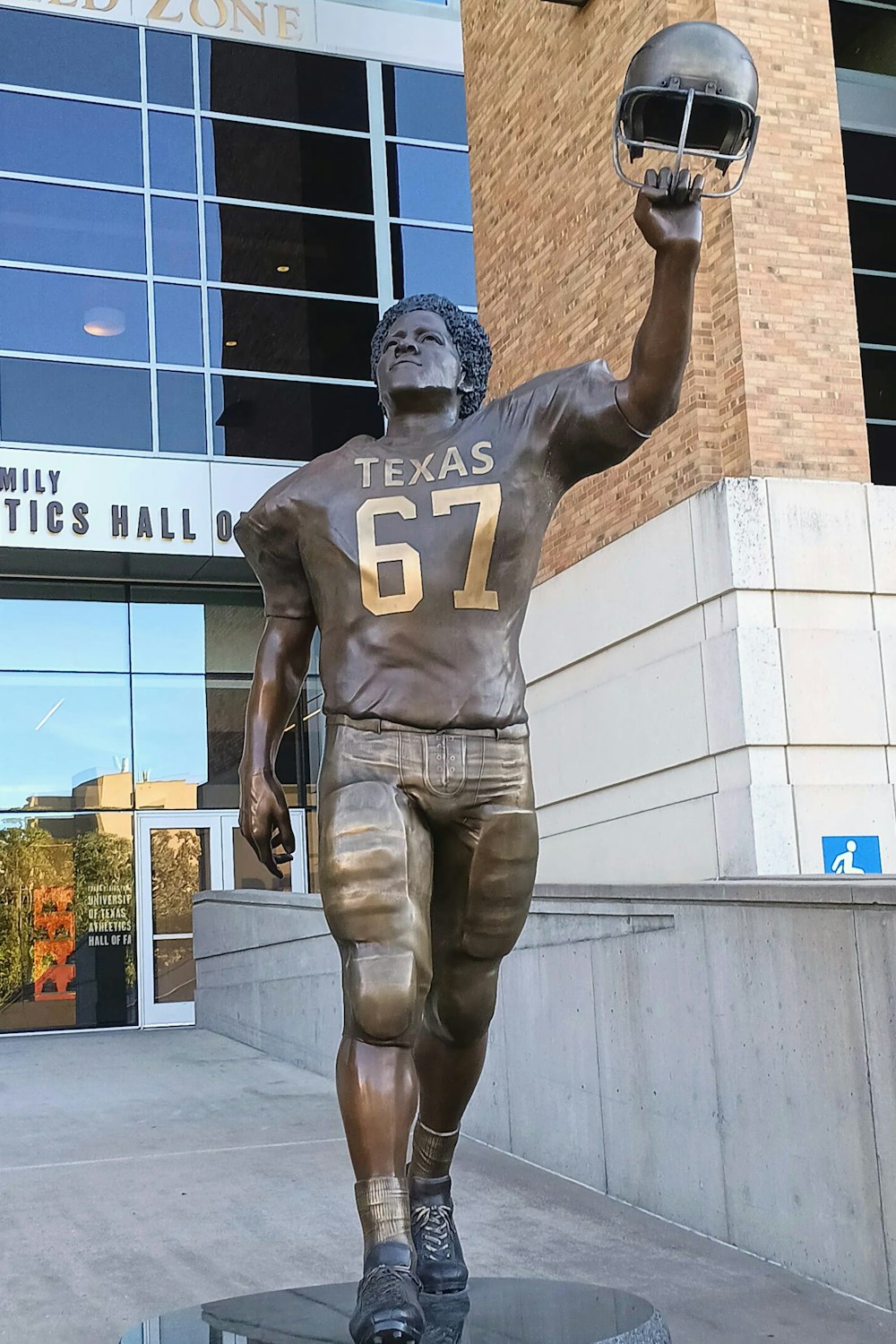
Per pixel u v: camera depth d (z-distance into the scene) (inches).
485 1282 156.1
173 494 671.1
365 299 733.9
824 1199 204.1
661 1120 244.4
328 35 751.1
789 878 286.8
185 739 724.0
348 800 136.8
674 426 443.5
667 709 435.5
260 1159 294.5
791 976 211.8
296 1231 235.9
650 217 133.3
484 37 583.8
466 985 148.3
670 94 130.3
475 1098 315.3
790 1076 211.8
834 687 409.1
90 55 712.4
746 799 397.7
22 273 679.1
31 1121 354.3
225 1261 219.0
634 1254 221.1
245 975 513.3
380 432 721.0
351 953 133.3
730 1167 225.6
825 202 442.6
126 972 701.3
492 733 141.6
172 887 713.6
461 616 141.9
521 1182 270.8
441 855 146.4
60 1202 261.7
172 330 696.4
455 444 146.9
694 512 425.7
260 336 711.1
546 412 146.7
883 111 652.1
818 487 419.2
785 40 447.5
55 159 696.4
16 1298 202.8
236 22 737.0
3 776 698.8
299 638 155.8
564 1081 276.5
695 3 451.2
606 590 470.9
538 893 287.4
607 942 261.9
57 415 669.9
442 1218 156.2
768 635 406.0
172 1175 282.2
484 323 580.1
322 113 746.8
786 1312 191.8
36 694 707.4
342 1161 290.0
